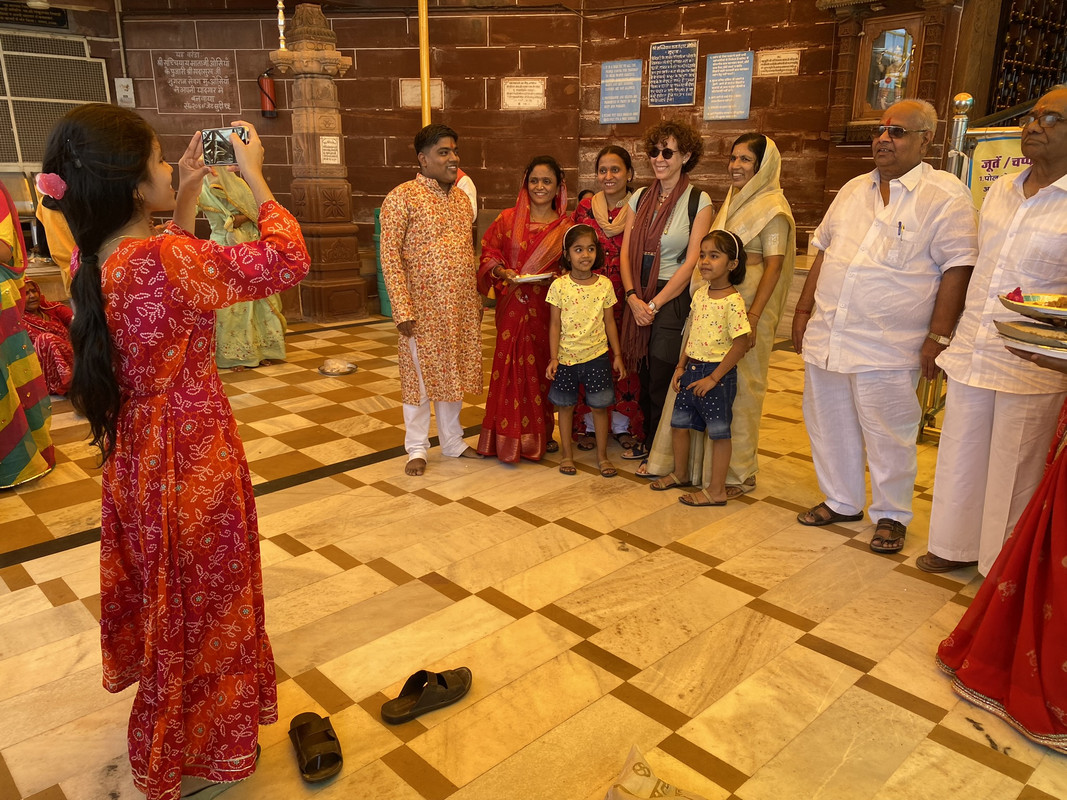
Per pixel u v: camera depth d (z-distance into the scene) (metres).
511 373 3.69
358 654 2.26
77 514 3.25
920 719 2.00
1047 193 2.31
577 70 7.64
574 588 2.64
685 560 2.84
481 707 2.03
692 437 3.50
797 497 3.45
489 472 3.71
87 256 1.49
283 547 2.92
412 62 7.70
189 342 1.53
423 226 3.39
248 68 7.67
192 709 1.61
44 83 7.45
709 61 7.23
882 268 2.74
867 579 2.72
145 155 1.48
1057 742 1.87
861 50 6.35
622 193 3.78
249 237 5.63
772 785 1.76
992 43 6.15
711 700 2.06
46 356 4.62
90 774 1.81
